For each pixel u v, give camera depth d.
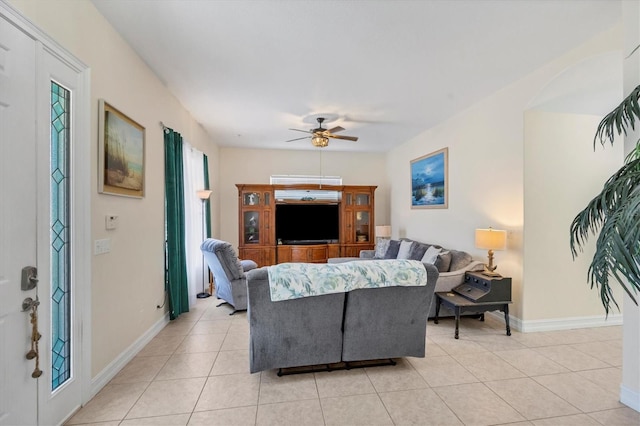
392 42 2.56
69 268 1.88
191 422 1.82
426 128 5.09
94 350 2.09
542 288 3.30
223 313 3.86
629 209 1.30
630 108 1.66
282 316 2.21
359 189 6.59
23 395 1.52
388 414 1.90
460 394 2.11
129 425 1.79
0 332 1.41
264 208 6.23
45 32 1.65
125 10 2.14
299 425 1.80
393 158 6.69
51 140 1.75
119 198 2.42
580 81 2.88
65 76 1.82
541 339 3.05
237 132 5.36
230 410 1.93
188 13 2.18
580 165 3.38
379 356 2.40
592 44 2.52
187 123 4.23
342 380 2.29
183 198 3.80
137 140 2.72
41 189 1.63
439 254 3.80
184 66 2.96
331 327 2.31
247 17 2.22
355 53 2.74
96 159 2.12
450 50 2.69
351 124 4.87
